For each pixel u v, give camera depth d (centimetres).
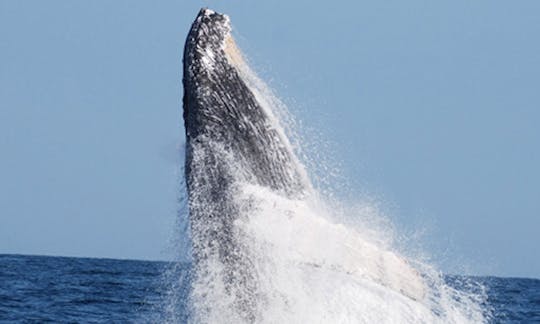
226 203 3850
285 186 4031
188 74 4016
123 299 11538
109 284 15412
